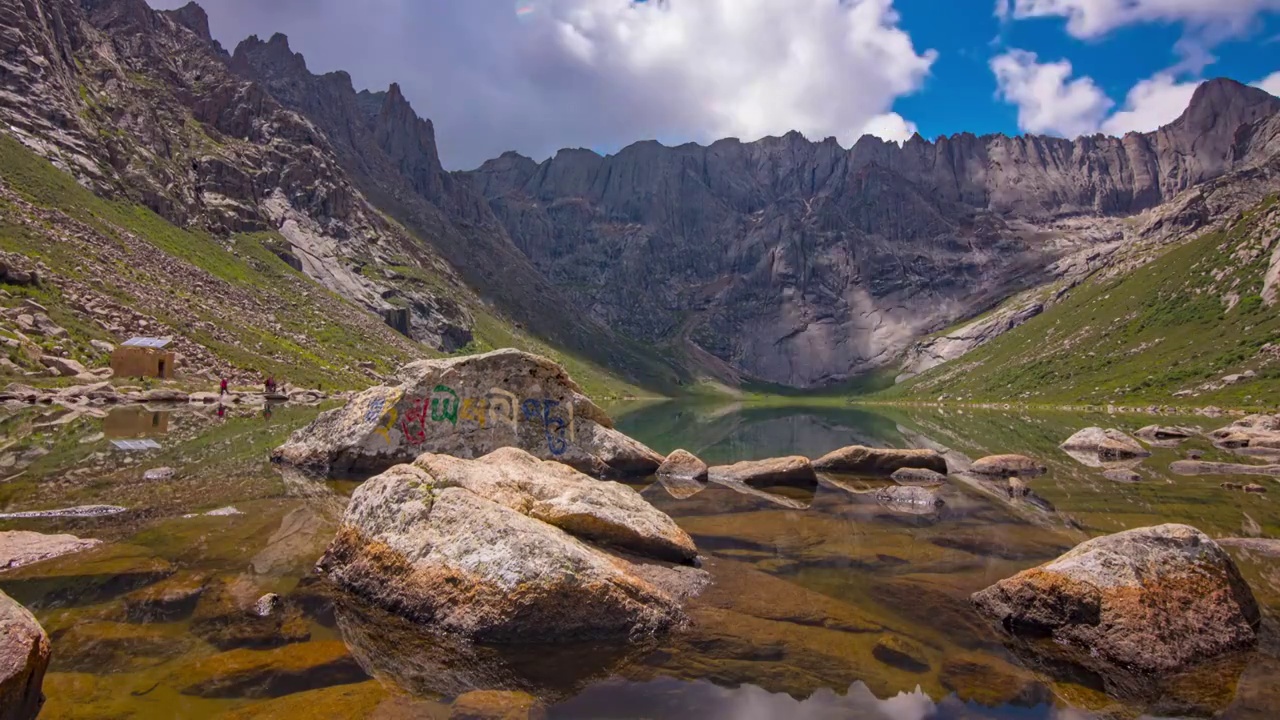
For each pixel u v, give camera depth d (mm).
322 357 89875
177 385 54125
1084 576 9188
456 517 10148
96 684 6645
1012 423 75750
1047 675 7637
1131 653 8062
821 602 10039
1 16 115438
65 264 67500
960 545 13820
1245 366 115812
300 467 21828
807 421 85500
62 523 12969
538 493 12328
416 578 9492
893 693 7090
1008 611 9375
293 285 125250
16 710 5805
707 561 12383
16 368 45531
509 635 8469
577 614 8703
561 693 6988
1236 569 9625
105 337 58156
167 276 87688
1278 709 6824
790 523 16109
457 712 6371
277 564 10977
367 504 11250
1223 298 151625
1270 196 178250
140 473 19172
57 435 26875
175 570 10406
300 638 8180
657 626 8891
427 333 165250
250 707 6312
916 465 26969
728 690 7109
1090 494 20922
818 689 7156
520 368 24938
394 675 7281
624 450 25297
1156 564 9312
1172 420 76125
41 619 8195
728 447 42000
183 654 7480
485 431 23859
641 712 6527
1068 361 174250
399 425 22719
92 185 104750
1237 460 30984
